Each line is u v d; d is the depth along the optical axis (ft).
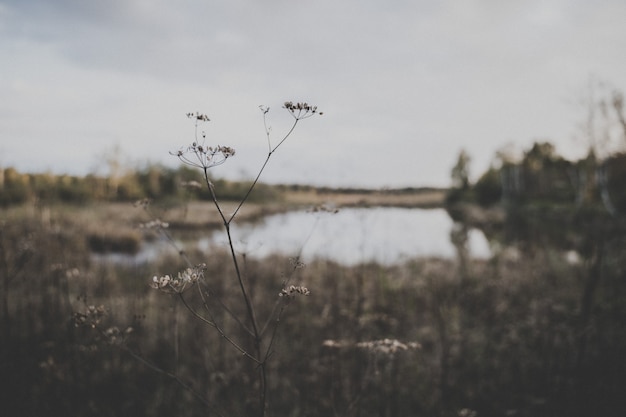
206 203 54.24
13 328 13.25
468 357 16.20
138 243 47.50
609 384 12.91
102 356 12.32
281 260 24.26
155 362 13.28
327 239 16.98
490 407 12.85
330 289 18.58
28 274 16.11
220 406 10.94
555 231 67.97
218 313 17.15
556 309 19.47
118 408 10.87
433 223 83.41
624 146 81.71
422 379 14.61
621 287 22.45
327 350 13.11
